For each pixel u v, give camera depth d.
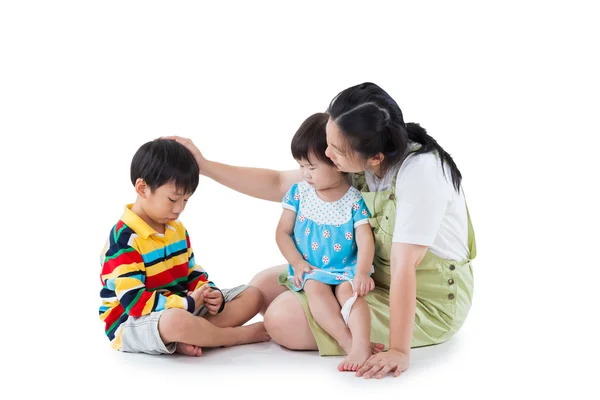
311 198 4.39
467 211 4.36
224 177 4.61
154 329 4.04
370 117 3.86
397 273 3.90
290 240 4.43
